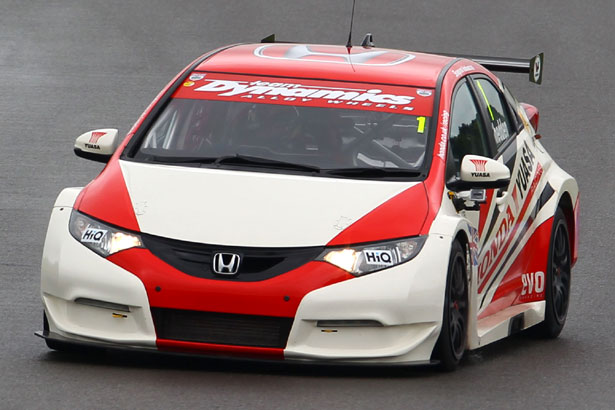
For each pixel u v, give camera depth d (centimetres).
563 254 3347
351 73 2986
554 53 7244
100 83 6269
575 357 2930
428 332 2514
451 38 7475
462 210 2786
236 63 3041
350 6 8206
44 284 2578
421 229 2564
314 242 2497
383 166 2733
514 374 2680
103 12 7825
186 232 2512
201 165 2730
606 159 5456
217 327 2470
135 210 2573
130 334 2494
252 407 2273
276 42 3403
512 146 3212
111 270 2498
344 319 2452
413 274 2498
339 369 2600
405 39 7394
